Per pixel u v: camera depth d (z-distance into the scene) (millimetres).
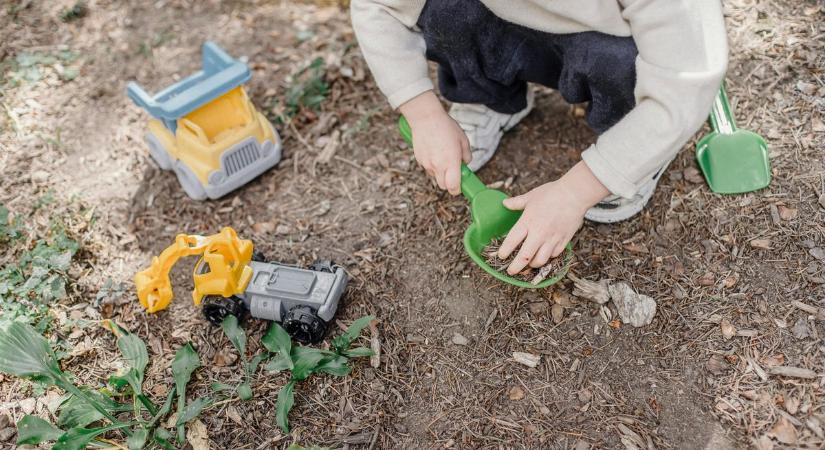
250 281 941
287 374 920
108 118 1227
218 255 901
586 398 868
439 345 930
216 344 958
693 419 837
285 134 1180
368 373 914
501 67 956
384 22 912
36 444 877
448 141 904
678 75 770
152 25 1377
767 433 814
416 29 941
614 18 823
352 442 862
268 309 929
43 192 1128
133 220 1097
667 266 948
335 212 1078
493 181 1065
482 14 896
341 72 1243
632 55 829
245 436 878
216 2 1410
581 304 937
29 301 996
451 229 1031
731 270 930
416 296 975
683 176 1021
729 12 1169
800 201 966
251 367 915
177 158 1089
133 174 1151
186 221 1093
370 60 924
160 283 947
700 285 926
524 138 1107
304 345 940
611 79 854
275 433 877
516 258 837
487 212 896
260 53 1307
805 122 1033
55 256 1028
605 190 822
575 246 981
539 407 869
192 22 1379
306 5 1386
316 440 868
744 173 990
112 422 888
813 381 837
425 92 919
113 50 1336
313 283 930
